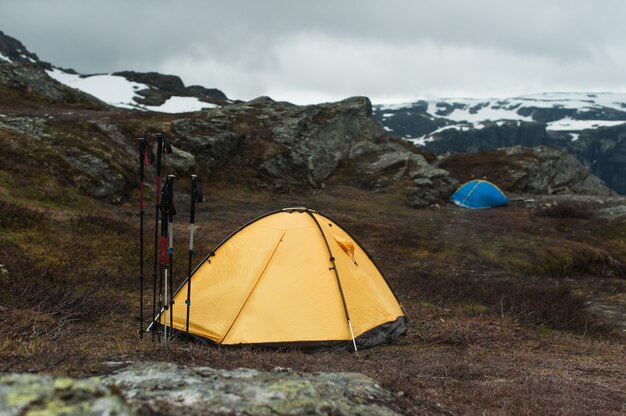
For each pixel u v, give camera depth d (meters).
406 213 33.69
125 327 9.09
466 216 34.75
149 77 94.19
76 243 15.00
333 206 33.53
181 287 9.66
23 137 25.73
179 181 30.75
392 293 11.20
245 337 8.70
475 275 20.56
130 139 33.47
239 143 39.69
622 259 28.77
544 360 9.12
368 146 48.06
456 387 6.42
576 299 16.41
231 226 23.73
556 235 30.81
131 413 3.05
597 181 54.91
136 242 16.39
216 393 3.83
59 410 2.85
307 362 7.06
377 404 4.41
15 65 45.72
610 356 9.98
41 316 7.88
